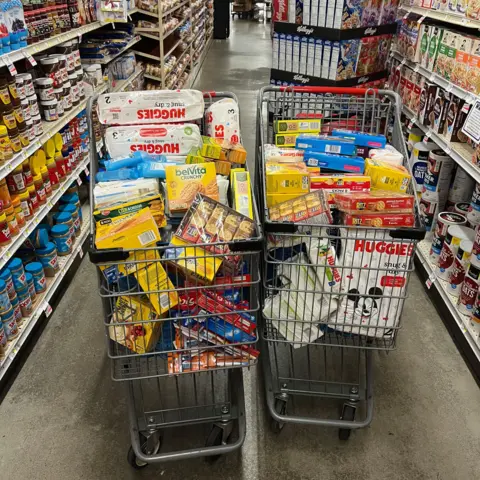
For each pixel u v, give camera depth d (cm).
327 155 189
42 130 257
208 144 183
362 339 190
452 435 203
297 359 235
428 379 231
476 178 234
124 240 142
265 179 173
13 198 231
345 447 196
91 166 177
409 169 179
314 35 371
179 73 664
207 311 152
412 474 186
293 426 205
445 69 280
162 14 538
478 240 222
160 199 158
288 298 167
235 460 190
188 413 201
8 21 216
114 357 154
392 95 210
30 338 253
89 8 342
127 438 200
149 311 151
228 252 146
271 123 228
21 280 228
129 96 189
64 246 288
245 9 1864
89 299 286
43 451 194
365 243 158
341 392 199
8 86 220
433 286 291
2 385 223
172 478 183
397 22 389
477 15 242
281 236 161
